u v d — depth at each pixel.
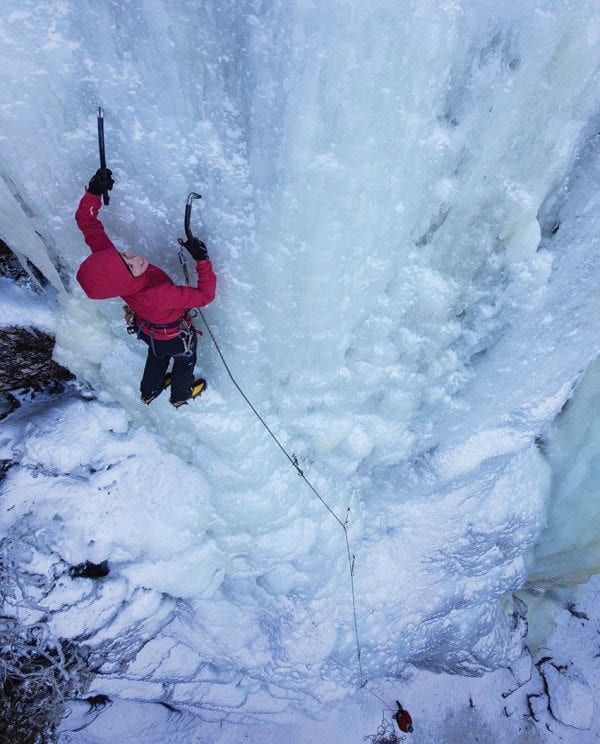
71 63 2.33
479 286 3.77
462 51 2.49
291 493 4.79
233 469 4.35
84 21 2.24
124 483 4.51
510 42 2.50
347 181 2.58
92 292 2.36
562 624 9.63
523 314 3.96
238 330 3.33
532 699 9.27
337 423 4.38
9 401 4.23
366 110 2.38
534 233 3.36
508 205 3.19
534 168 3.04
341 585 6.12
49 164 2.57
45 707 5.25
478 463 5.30
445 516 5.95
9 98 2.31
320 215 2.68
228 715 7.55
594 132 3.02
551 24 2.41
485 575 7.00
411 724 8.51
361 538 5.97
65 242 2.93
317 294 3.09
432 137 2.75
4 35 2.18
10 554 4.40
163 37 2.28
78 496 4.41
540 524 6.53
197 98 2.46
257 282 3.06
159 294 2.49
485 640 7.85
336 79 2.26
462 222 3.29
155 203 2.78
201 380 3.53
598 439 6.54
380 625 6.68
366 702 8.52
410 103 2.50
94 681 5.98
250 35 2.23
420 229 3.27
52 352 3.79
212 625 6.08
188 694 6.90
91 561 4.71
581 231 3.52
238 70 2.37
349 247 2.95
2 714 5.02
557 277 3.79
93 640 5.06
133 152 2.60
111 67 2.37
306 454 4.77
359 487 5.64
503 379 4.61
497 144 2.87
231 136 2.58
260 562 5.23
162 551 4.79
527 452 6.16
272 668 6.62
